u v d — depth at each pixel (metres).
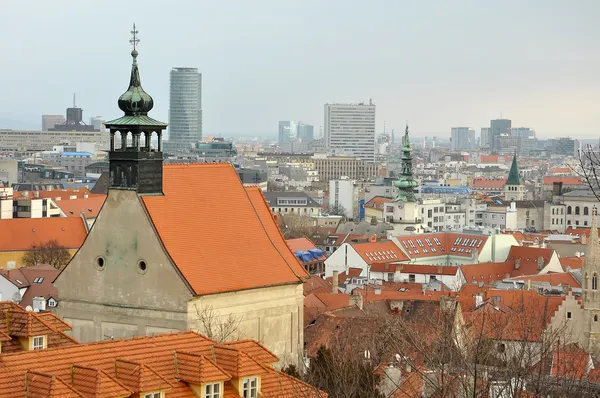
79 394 83.81
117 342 93.62
